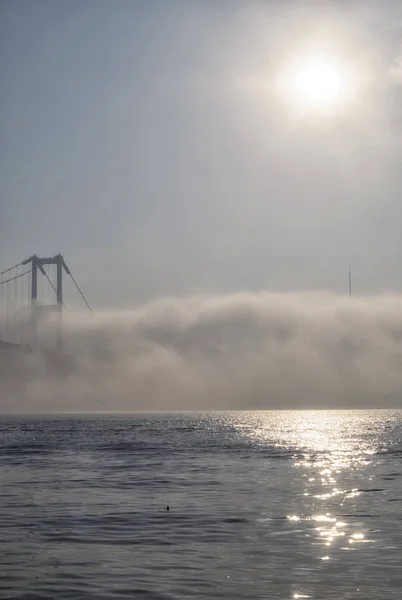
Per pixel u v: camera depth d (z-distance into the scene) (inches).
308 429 7317.9
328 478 2348.7
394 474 2498.8
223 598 844.0
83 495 1882.4
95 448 4153.5
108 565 1023.6
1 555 1096.2
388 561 1031.0
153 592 872.9
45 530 1323.8
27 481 2262.6
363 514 1510.8
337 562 1027.9
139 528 1343.5
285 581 922.1
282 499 1780.3
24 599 845.8
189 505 1672.0
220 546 1160.2
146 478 2351.1
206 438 5383.9
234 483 2180.1
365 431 6766.7
